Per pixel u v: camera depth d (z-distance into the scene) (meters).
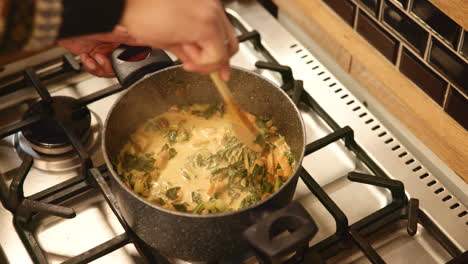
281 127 0.86
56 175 0.88
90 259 0.75
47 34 0.58
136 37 0.64
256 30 1.03
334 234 0.79
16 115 0.96
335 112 0.95
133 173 0.83
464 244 0.79
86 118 0.91
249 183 0.80
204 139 0.87
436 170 0.93
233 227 0.67
